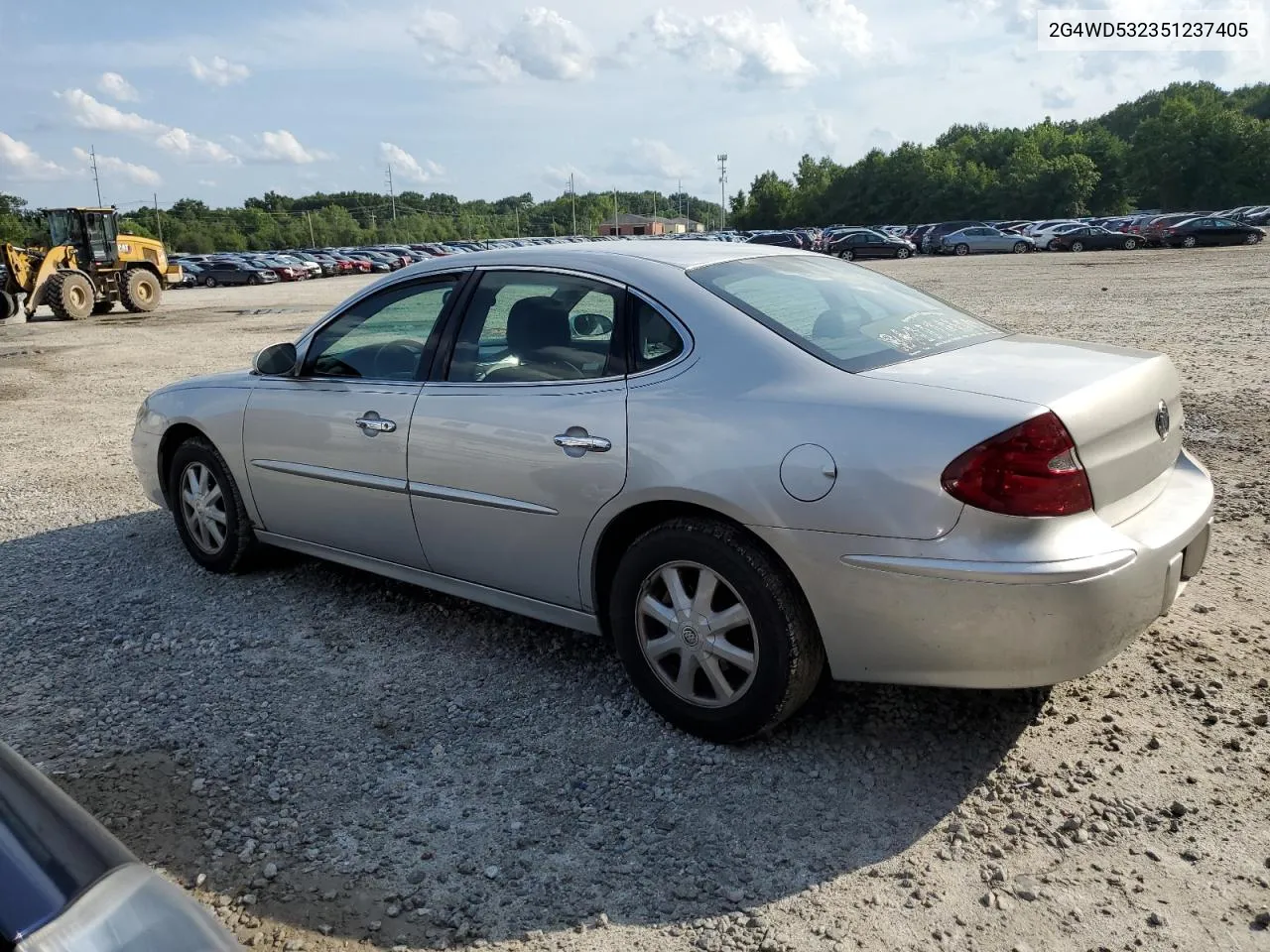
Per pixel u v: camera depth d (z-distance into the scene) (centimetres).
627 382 335
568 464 342
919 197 10456
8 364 1586
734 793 304
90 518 634
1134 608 283
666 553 325
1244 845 268
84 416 1056
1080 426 278
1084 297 1941
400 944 246
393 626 439
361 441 413
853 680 304
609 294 350
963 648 280
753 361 315
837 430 289
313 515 450
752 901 257
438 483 386
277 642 427
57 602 484
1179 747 314
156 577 513
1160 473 324
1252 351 1091
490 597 395
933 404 284
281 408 450
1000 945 237
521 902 260
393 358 414
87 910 118
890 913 250
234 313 2664
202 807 306
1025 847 272
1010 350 337
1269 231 5194
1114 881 257
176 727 356
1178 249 4197
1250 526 515
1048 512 270
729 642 321
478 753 333
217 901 262
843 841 279
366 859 279
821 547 290
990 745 322
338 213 15775
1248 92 13862
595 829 289
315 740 344
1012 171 9781
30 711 371
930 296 407
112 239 2759
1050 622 271
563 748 334
